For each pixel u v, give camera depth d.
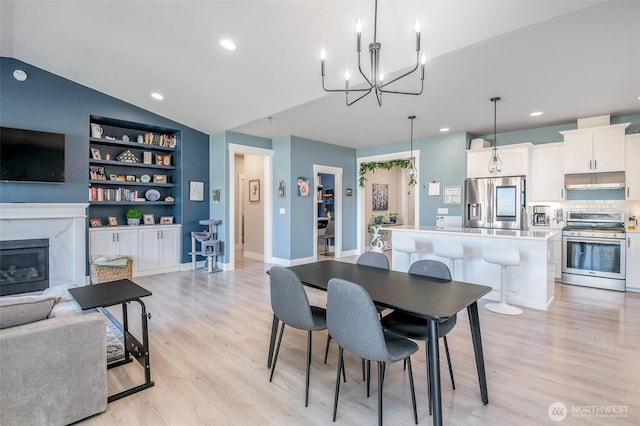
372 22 2.66
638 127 4.67
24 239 4.17
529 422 1.83
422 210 6.37
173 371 2.40
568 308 3.74
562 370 2.39
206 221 5.61
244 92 4.33
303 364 2.54
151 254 5.44
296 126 5.48
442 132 5.88
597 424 1.81
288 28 2.96
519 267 3.83
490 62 3.03
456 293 1.99
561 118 4.94
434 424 1.62
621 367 2.42
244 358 2.62
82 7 3.06
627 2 2.14
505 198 5.28
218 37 3.23
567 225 5.19
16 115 4.20
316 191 6.75
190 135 5.86
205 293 4.41
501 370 2.40
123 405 1.99
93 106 4.81
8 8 3.12
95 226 5.06
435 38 2.69
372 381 2.30
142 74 4.21
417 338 2.00
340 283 1.78
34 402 1.68
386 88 3.67
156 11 2.97
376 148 7.23
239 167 8.65
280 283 2.15
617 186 4.54
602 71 3.22
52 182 4.39
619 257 4.45
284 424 1.84
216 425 1.83
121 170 5.50
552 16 2.31
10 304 1.76
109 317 3.49
